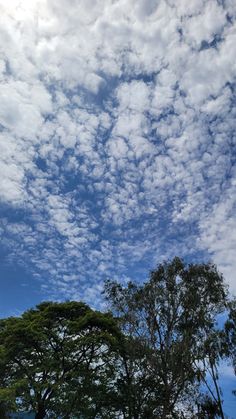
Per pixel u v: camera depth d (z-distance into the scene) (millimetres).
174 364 40000
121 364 45156
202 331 42062
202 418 38781
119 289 45812
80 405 41438
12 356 42500
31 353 43438
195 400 39875
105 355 45250
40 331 44031
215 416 38781
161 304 43062
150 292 43750
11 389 37938
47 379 41219
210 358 41094
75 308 47688
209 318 42688
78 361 44094
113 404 42969
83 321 44688
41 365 41531
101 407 43719
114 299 45531
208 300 42938
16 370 42750
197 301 42562
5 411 37000
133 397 42156
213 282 43656
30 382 40719
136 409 41750
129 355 42750
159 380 41812
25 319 47938
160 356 40875
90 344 43750
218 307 43250
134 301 44125
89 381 42188
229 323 42781
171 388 39531
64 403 40375
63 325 46250
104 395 42750
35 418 40969
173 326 42156
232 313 43219
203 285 43438
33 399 39906
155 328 42219
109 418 43062
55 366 41781
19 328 43156
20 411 40562
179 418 38969
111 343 42844
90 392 41844
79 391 41188
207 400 39688
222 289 43719
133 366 43125
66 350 43000
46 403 40719
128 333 42969
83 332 45500
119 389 43188
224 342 41812
